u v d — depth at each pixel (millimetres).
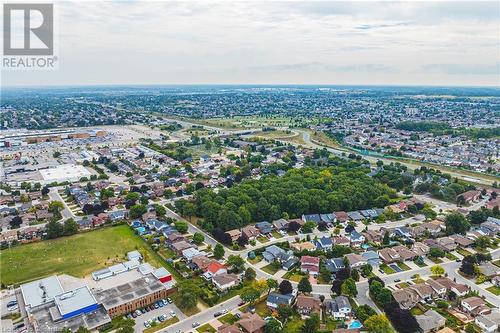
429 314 156625
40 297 166125
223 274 184500
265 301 169875
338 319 157000
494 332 150000
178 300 162250
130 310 162625
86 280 183250
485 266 193625
